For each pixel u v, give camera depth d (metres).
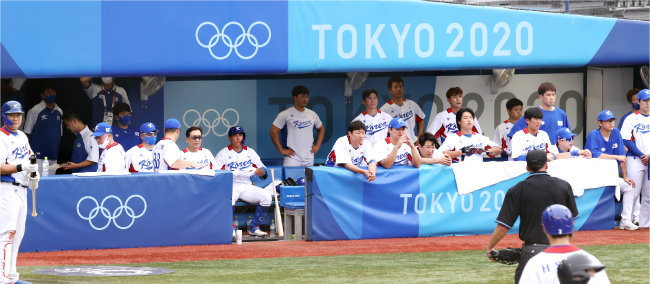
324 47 39.31
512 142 41.06
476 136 41.78
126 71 37.16
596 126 52.50
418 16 40.28
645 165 42.16
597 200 41.56
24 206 27.39
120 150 37.84
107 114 46.41
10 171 26.44
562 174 40.50
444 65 40.72
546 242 21.44
